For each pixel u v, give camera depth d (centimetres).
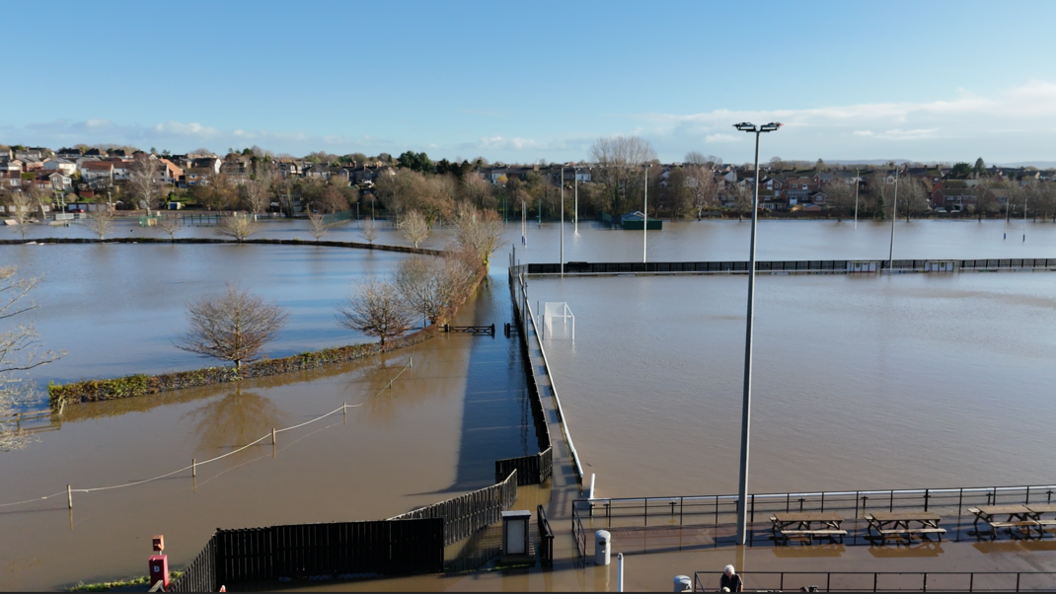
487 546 1942
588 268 7775
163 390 3469
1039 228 14525
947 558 1855
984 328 4888
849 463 2545
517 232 13412
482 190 15900
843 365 3912
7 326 4862
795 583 1723
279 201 17550
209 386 3581
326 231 12769
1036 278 7438
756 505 2192
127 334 4612
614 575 1770
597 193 16538
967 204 18888
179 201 19300
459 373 3847
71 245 10506
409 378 3750
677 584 1567
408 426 3012
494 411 3209
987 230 14012
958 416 3061
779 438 2802
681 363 3972
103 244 10669
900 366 3888
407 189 14225
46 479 2450
